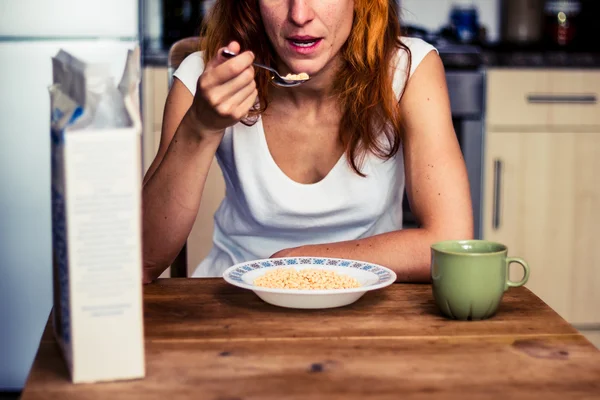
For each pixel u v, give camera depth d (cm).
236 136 150
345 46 139
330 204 149
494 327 91
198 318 94
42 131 246
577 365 79
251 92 111
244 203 155
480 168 288
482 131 288
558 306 299
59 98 80
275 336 87
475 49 283
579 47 297
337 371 77
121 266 74
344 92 141
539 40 327
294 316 95
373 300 102
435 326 91
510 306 100
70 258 73
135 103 75
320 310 97
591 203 294
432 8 335
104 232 73
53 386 74
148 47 286
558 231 294
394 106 142
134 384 74
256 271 109
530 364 79
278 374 76
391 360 80
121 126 74
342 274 109
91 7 245
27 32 243
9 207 248
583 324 301
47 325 94
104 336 74
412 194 140
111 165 72
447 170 137
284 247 157
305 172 150
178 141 126
